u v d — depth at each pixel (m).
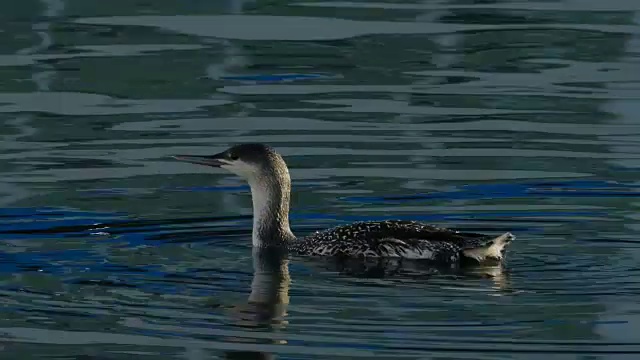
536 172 17.14
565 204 15.99
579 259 14.00
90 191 16.48
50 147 18.06
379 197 16.36
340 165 17.45
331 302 12.82
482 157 17.69
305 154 17.86
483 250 13.81
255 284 13.41
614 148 18.02
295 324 12.30
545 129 18.73
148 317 12.59
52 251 14.39
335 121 19.05
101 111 19.48
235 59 21.42
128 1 24.38
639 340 11.94
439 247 13.96
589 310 12.58
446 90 20.27
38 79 20.56
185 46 21.94
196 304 12.89
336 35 22.50
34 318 12.62
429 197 16.34
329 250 14.38
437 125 18.91
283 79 20.66
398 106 19.61
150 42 22.08
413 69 21.08
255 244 14.89
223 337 12.12
